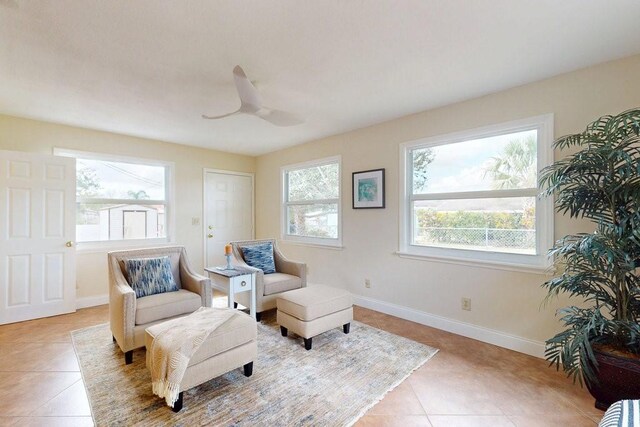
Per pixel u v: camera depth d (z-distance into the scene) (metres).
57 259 3.39
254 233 5.53
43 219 3.30
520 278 2.54
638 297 1.73
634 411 1.10
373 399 1.90
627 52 2.02
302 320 2.56
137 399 1.87
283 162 4.96
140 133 4.00
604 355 1.69
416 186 3.31
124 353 2.31
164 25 1.69
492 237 2.75
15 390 1.96
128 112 3.16
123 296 2.30
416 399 1.90
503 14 1.62
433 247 3.16
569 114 2.30
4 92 2.64
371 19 1.66
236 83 2.08
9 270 3.12
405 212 3.35
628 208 1.68
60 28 1.71
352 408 1.81
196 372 1.79
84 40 1.84
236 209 5.30
